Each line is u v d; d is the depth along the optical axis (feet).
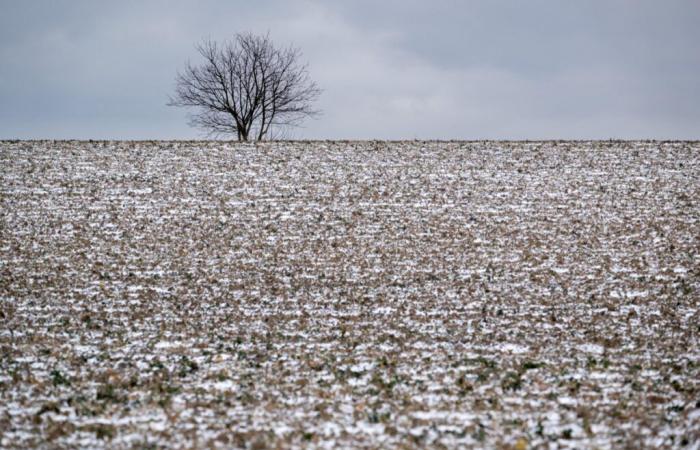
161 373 60.13
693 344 67.82
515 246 99.19
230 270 91.76
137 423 49.19
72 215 111.04
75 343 68.28
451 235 103.45
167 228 106.52
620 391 55.21
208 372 60.44
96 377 58.90
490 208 113.80
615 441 45.60
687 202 113.39
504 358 64.08
